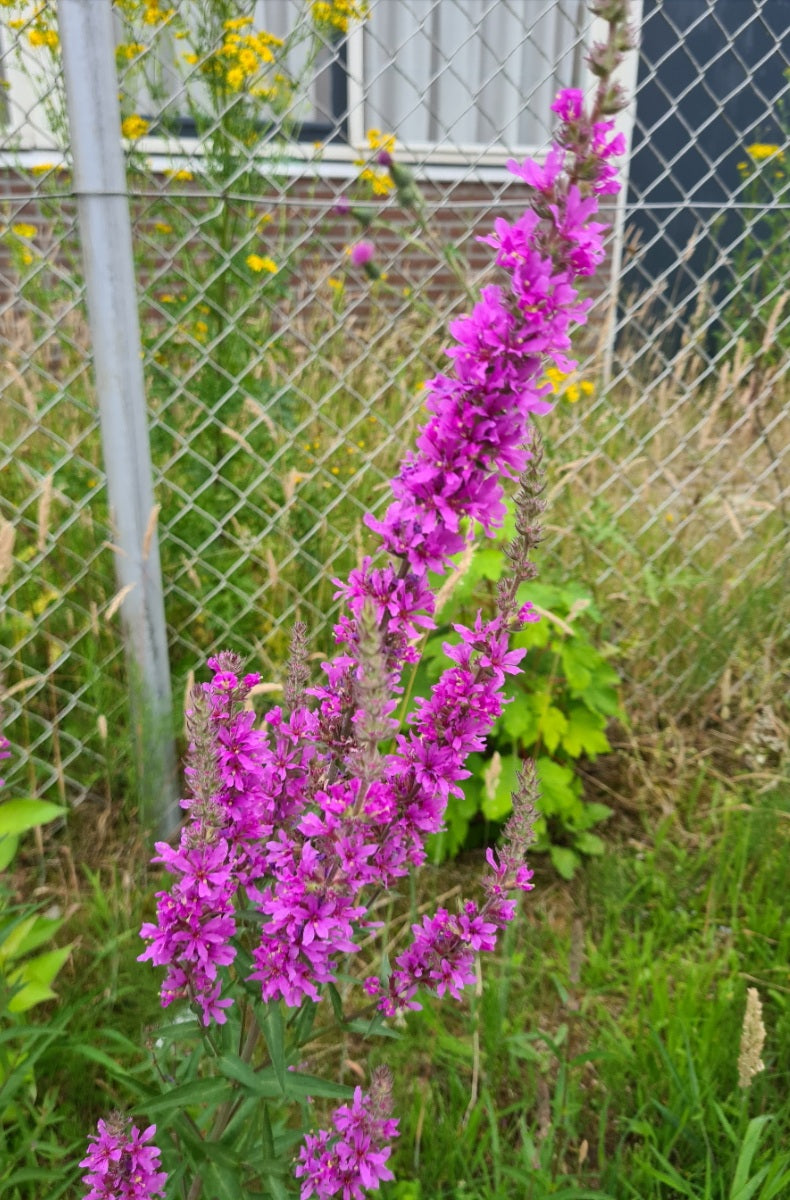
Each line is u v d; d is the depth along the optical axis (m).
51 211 2.90
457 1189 1.81
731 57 6.38
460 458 1.14
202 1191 1.55
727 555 3.53
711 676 3.50
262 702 2.80
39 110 3.88
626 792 3.16
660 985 2.21
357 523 3.15
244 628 3.06
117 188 2.19
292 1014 1.51
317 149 2.86
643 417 4.11
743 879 2.72
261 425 3.08
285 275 3.01
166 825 2.57
